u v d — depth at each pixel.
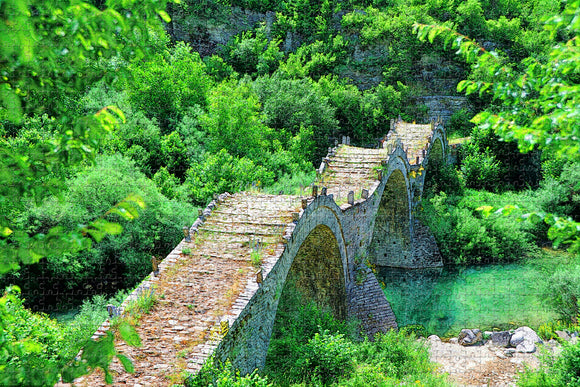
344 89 64.19
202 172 34.28
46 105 6.52
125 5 6.05
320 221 22.06
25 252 5.30
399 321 30.70
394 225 39.28
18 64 5.43
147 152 37.78
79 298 26.47
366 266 27.84
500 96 8.48
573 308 27.86
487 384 21.47
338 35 72.62
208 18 69.25
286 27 75.56
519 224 42.16
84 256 26.14
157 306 15.09
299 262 25.69
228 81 60.12
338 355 18.88
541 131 7.31
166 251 29.62
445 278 37.88
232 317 14.45
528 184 51.09
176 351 13.09
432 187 48.78
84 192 26.89
